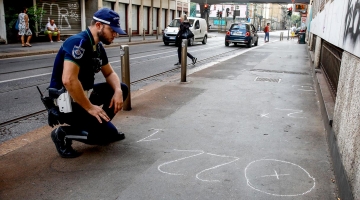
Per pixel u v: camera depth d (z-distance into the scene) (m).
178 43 11.30
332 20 5.41
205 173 3.12
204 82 7.64
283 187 2.88
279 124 4.56
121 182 2.94
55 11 20.73
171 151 3.61
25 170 3.15
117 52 15.52
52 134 3.44
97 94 3.62
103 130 3.62
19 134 4.50
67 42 3.03
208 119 4.75
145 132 4.18
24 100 6.26
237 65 10.91
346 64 3.35
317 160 3.42
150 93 6.39
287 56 14.41
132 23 30.08
